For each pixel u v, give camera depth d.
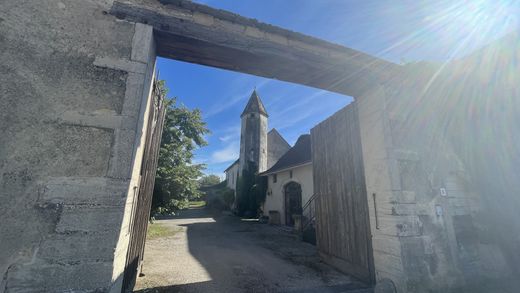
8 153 1.86
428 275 3.12
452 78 3.90
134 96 2.32
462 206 3.68
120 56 2.37
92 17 2.38
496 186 3.67
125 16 2.51
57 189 1.93
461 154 3.87
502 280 3.44
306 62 3.32
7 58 2.00
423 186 3.48
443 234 3.38
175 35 2.70
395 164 3.41
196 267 4.54
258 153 17.91
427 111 3.80
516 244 3.53
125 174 2.13
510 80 3.50
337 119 4.80
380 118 3.62
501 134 3.62
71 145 2.04
